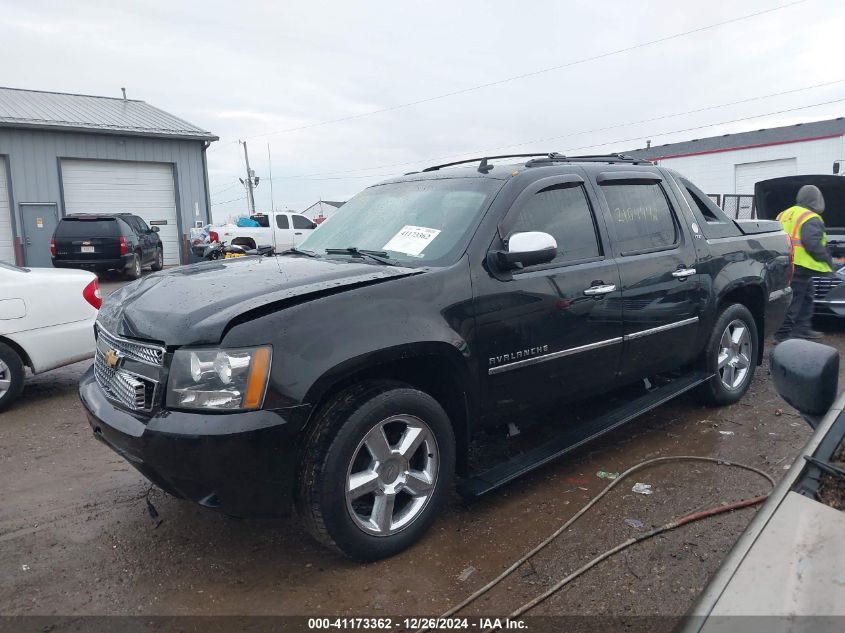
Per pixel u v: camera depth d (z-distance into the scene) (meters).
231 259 4.10
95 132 21.45
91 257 17.05
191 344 2.77
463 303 3.31
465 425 3.43
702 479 3.95
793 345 2.12
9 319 5.46
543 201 3.86
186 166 23.62
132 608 2.79
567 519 3.50
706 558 3.08
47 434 5.03
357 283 3.07
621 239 4.24
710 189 34.19
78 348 5.85
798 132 36.28
